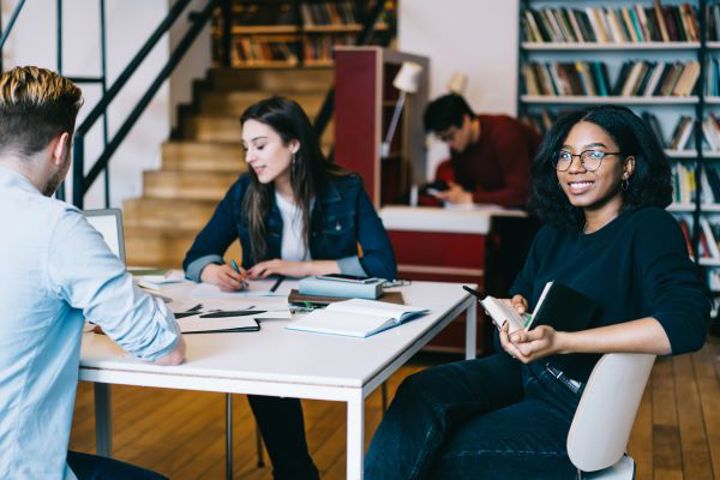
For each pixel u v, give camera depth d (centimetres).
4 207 179
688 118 646
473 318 301
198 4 782
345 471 348
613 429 201
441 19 682
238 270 297
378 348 215
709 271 655
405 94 643
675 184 646
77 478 189
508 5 669
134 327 187
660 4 638
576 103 670
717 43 632
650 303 210
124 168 753
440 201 571
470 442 210
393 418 219
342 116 561
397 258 525
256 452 370
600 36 648
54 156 187
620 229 224
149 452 368
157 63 742
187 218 706
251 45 983
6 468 177
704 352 554
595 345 196
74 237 179
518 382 243
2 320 176
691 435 399
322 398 189
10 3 759
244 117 309
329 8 961
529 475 206
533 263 250
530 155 562
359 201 323
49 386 181
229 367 196
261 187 315
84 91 754
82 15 748
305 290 279
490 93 677
